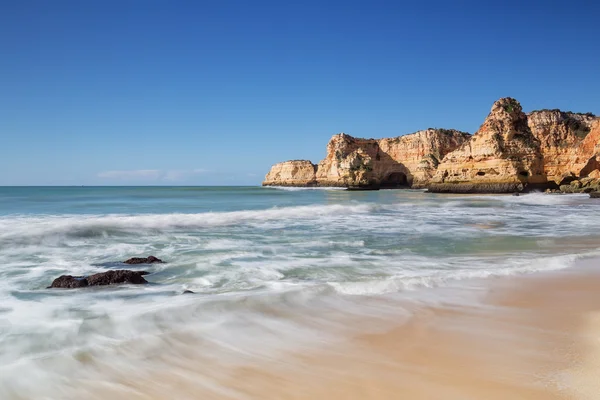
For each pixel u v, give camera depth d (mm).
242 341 6062
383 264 11836
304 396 4535
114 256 12977
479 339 6191
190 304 7355
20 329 6367
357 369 5203
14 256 12844
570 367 5156
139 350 5656
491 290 8922
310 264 11789
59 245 14711
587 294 8656
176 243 15375
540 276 10188
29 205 35469
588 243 15750
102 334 6168
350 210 29438
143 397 4520
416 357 5559
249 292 8531
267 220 22984
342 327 6691
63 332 6246
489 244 15500
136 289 9016
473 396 4473
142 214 25578
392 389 4672
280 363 5371
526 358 5469
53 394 4551
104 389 4676
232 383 4840
